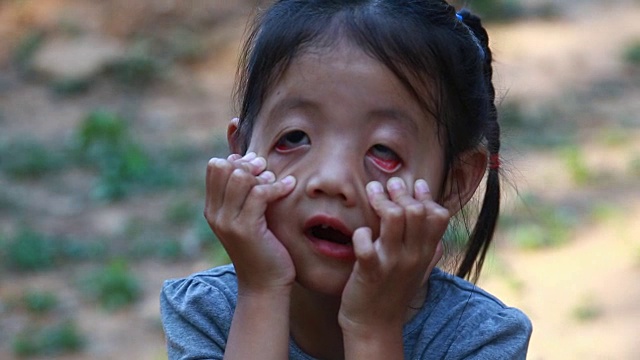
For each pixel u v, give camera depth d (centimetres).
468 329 269
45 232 1027
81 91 1505
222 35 1612
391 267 235
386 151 245
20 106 1461
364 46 246
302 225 243
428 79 252
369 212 240
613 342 701
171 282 288
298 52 248
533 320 738
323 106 244
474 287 284
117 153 1241
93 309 848
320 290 246
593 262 833
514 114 1252
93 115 1306
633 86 1386
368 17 250
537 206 956
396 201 238
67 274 925
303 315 269
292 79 247
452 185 268
